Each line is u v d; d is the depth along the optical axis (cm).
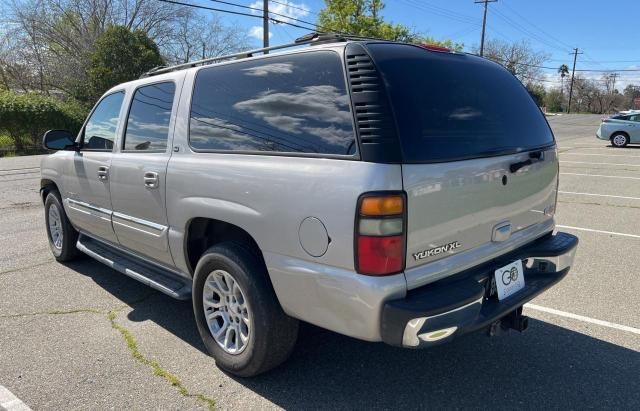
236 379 307
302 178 249
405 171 229
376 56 246
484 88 301
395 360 330
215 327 321
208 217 303
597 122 5038
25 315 400
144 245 375
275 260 264
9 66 3238
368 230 225
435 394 292
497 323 289
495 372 316
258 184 269
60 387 298
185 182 317
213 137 311
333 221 235
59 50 3338
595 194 973
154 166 345
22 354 337
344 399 287
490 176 271
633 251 577
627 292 447
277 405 281
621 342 354
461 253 262
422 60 269
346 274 234
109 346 349
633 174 1261
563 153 1866
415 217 233
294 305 263
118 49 2567
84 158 437
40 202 898
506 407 279
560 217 766
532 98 353
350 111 240
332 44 261
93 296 442
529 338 361
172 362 328
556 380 306
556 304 421
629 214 786
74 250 522
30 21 3216
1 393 291
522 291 296
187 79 341
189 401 284
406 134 235
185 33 3675
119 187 387
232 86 306
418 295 237
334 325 248
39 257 557
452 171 248
